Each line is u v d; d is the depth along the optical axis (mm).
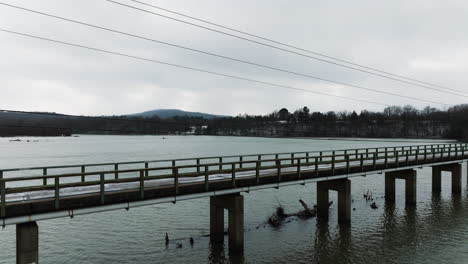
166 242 20156
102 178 13477
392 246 19500
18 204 11719
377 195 32781
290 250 18875
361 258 17906
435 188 33906
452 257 17922
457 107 126438
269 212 27047
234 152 84375
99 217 25828
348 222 23031
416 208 27594
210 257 17891
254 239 20547
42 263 17609
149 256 18234
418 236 21094
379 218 24766
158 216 26203
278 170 19141
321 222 23688
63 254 18766
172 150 97562
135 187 15516
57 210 12555
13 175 47844
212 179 17219
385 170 25422
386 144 104500
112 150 100250
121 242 20484
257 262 17328
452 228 22578
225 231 21594
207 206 29438
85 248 19625
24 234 11914
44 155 80625
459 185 33188
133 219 25375
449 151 32500
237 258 17734
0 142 172375
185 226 23547
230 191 17234
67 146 129000
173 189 15367
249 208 28438
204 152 86438
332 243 19906
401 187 37250
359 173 23562
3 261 18031
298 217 24938
